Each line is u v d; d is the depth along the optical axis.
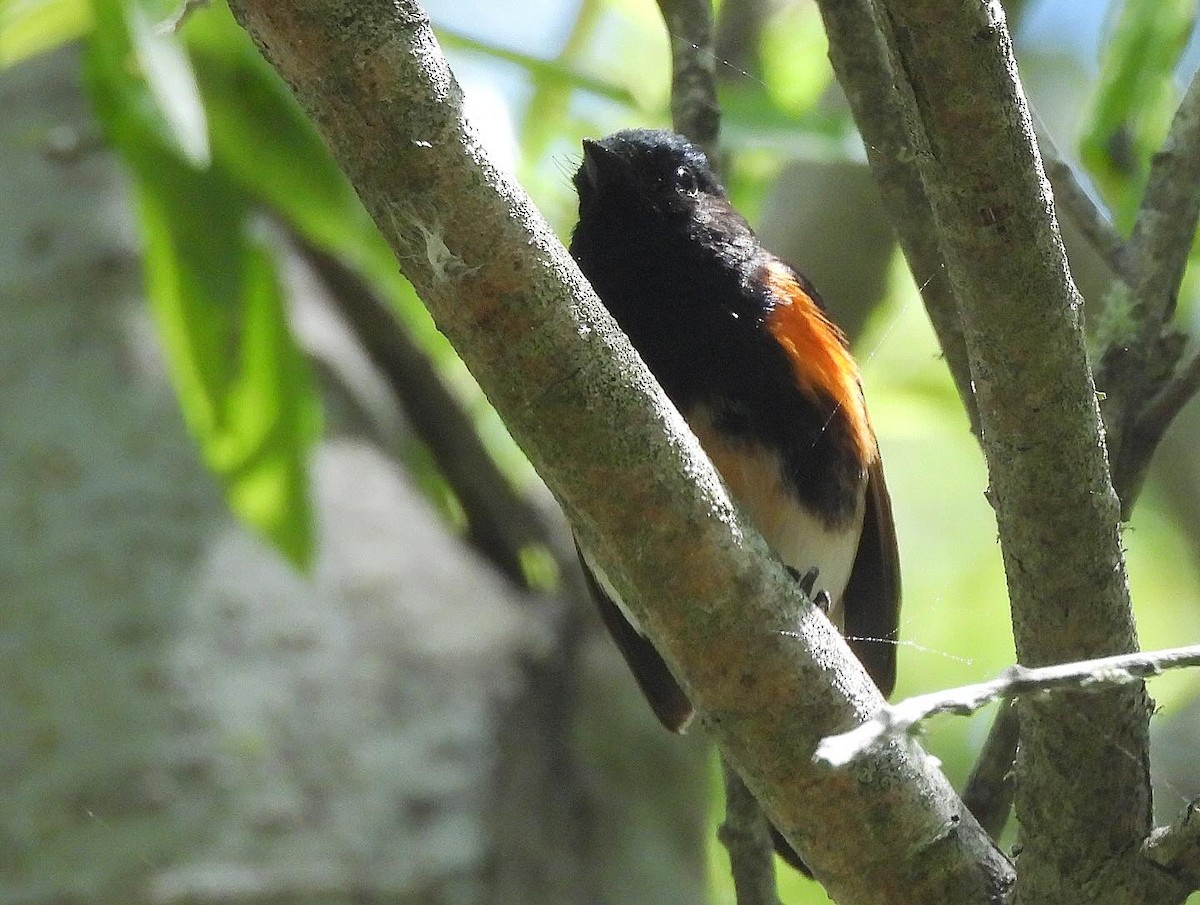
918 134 4.08
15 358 9.40
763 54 9.86
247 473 8.23
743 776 4.58
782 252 9.78
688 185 7.56
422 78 3.99
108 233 9.80
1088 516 4.36
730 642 4.38
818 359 7.37
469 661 8.61
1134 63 7.35
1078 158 7.75
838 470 7.50
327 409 9.52
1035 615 4.51
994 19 3.91
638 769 8.59
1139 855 4.57
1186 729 10.65
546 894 7.94
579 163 9.45
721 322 7.35
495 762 8.27
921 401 11.02
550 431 4.21
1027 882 4.62
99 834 7.88
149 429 9.11
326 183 8.27
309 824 7.93
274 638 8.45
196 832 7.85
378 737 8.24
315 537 8.26
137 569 8.60
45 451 9.00
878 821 4.50
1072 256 10.17
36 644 8.38
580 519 4.38
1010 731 5.68
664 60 11.70
